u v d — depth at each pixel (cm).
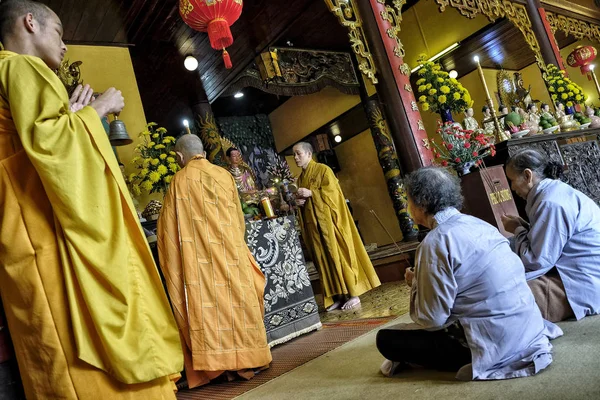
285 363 302
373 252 882
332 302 489
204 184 293
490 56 1149
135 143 605
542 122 665
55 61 187
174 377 183
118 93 194
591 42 1350
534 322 191
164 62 820
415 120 643
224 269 283
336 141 1320
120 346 154
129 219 172
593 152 664
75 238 154
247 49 875
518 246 261
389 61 653
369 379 223
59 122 157
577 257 248
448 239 189
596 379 161
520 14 945
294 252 400
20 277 152
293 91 980
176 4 638
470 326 188
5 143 160
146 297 168
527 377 178
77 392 149
